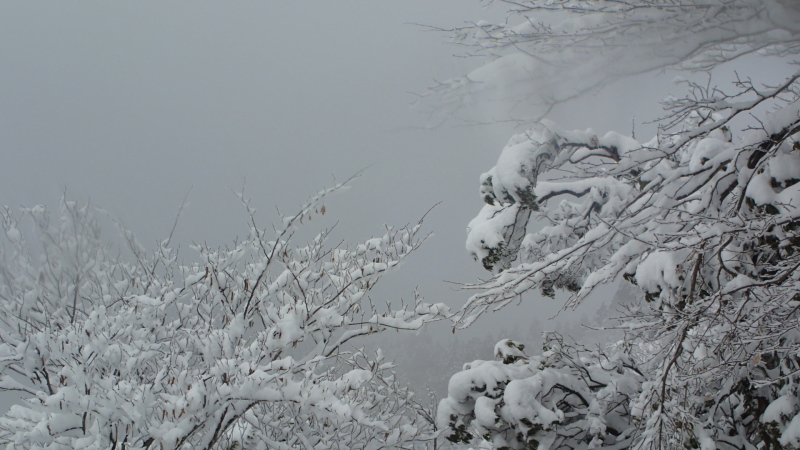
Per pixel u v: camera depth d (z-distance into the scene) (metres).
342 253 6.64
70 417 5.17
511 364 7.36
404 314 6.17
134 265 5.94
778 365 5.88
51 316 5.32
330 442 6.68
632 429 6.89
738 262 5.51
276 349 5.88
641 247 5.65
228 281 6.62
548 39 3.43
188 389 5.38
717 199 5.46
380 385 7.74
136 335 5.88
